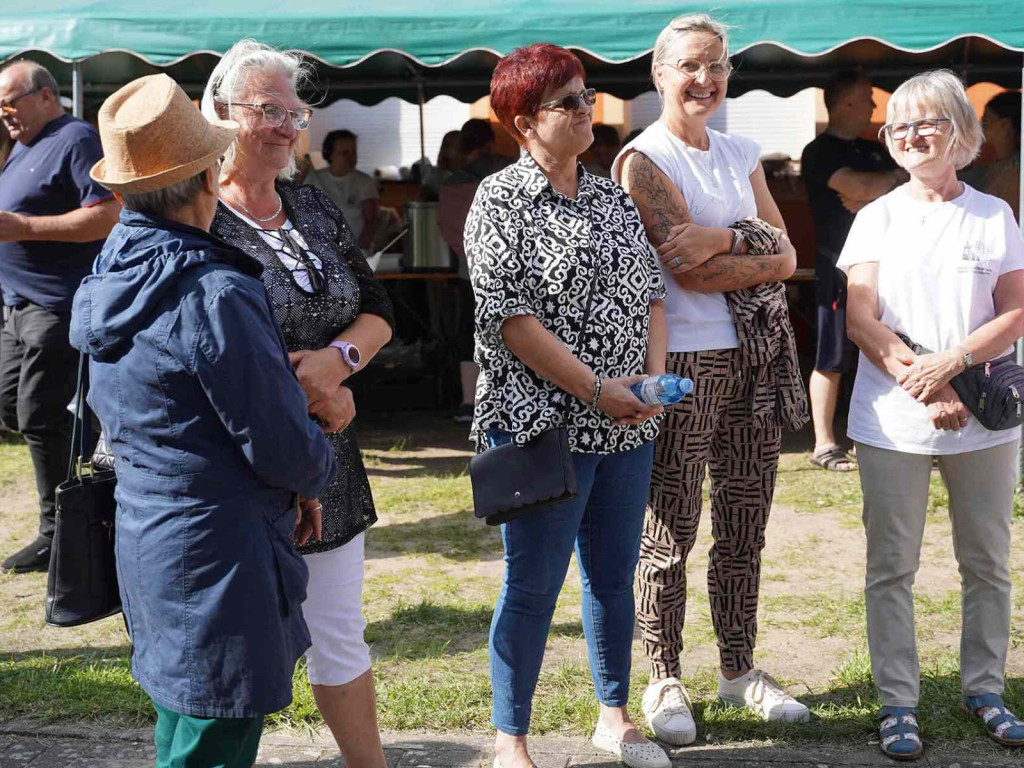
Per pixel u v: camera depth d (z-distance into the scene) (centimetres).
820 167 643
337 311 262
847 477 638
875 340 316
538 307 279
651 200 313
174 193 212
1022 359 579
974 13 589
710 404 319
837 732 328
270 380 205
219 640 208
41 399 479
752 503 331
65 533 230
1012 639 394
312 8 635
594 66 1002
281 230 262
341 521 265
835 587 462
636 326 290
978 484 319
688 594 455
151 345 205
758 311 317
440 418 845
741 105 1380
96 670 377
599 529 301
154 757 321
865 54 928
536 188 282
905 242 318
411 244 860
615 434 287
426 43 624
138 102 212
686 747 323
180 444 207
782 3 600
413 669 380
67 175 460
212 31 629
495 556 512
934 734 325
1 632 421
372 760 278
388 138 1393
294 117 255
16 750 326
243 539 210
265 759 318
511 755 297
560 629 414
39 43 635
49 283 468
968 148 315
